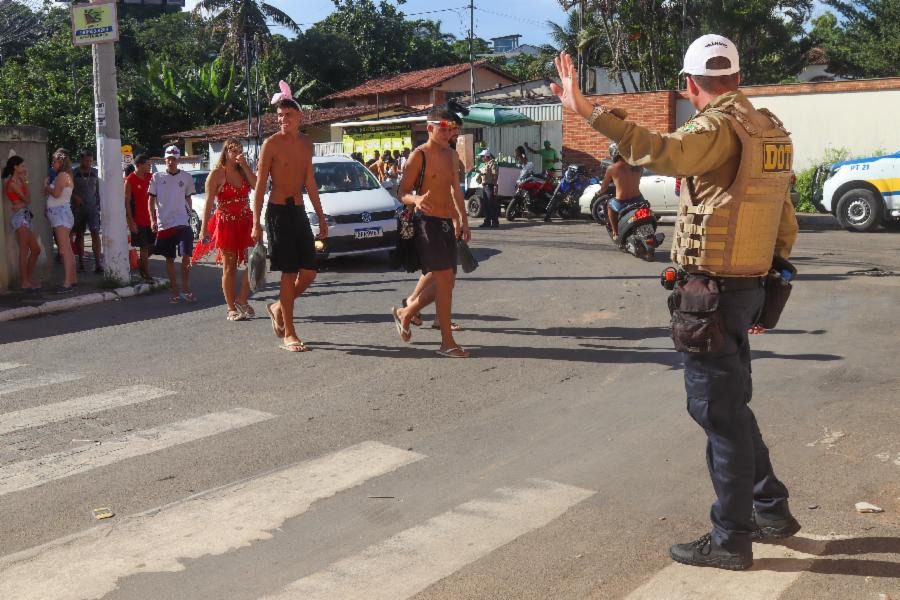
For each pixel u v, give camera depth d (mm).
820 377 6758
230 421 5992
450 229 7609
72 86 43312
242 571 3855
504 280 12102
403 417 6016
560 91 3439
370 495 4664
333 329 9023
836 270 12359
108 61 12023
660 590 3607
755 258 3543
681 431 5566
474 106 28516
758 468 3932
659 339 8227
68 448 5527
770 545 3977
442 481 4840
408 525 4281
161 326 9531
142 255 12688
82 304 11398
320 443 5508
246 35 47844
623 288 11164
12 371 7609
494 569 3818
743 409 3672
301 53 52531
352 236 14164
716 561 3752
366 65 54938
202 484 4871
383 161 24594
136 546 4121
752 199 3490
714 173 3525
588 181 22969
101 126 12086
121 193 12273
